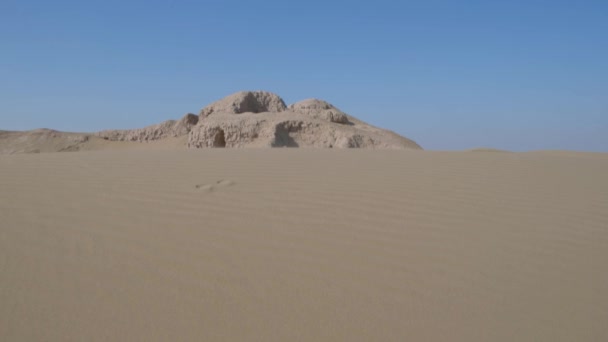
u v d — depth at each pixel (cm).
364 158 578
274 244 327
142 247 324
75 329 233
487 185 454
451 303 256
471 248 321
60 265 299
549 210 391
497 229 353
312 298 261
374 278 282
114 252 317
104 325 237
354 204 402
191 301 258
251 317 244
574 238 339
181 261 303
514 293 266
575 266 298
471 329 234
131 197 430
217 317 244
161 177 493
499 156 595
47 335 229
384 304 255
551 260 306
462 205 400
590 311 249
